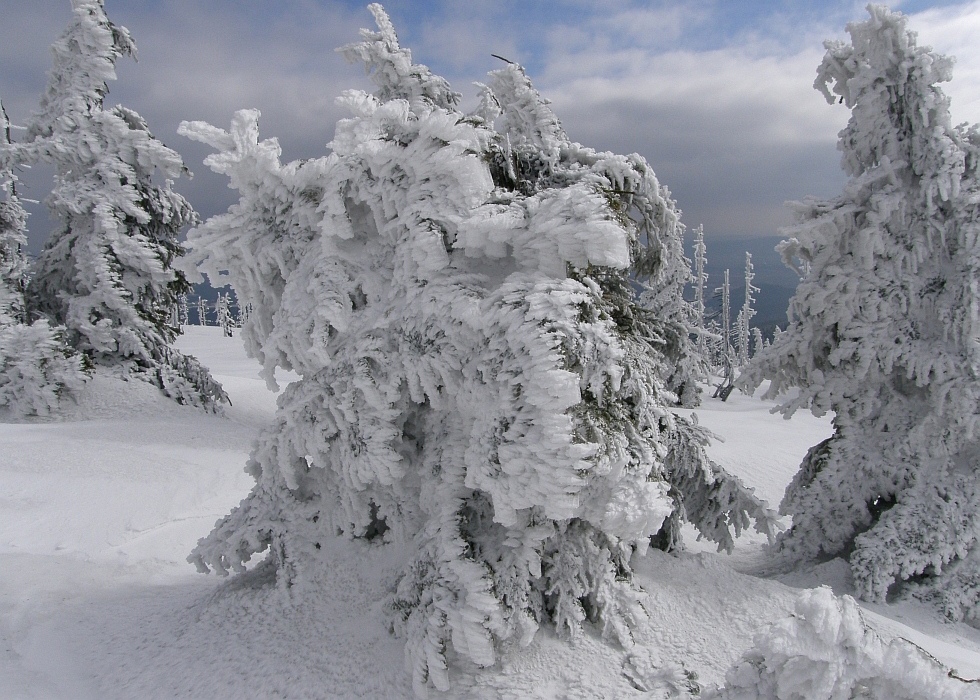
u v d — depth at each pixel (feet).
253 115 20.51
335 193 20.51
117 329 63.72
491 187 19.77
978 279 28.40
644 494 15.98
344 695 16.42
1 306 61.93
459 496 19.07
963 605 27.43
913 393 31.14
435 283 19.13
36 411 58.08
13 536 35.83
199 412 65.46
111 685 19.04
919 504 29.04
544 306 15.88
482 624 16.22
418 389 19.03
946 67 28.58
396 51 32.94
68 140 62.75
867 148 31.63
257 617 20.49
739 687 11.60
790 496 33.42
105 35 64.59
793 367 33.24
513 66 31.19
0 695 18.45
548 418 15.01
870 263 29.96
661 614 18.84
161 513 41.34
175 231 69.92
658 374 20.43
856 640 10.52
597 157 22.70
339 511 21.88
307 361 20.48
